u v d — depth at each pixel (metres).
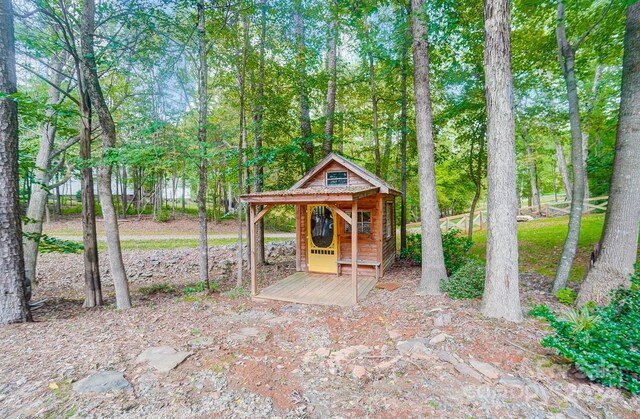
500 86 4.54
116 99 9.21
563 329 3.21
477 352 3.51
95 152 8.86
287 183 10.78
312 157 10.42
